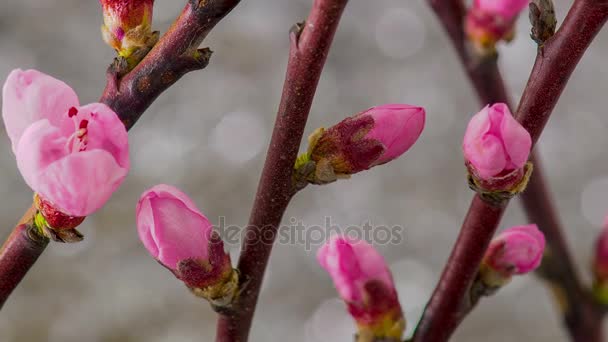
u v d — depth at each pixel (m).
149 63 0.26
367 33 0.66
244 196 0.61
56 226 0.26
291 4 0.66
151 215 0.26
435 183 0.63
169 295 0.60
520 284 0.63
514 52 0.63
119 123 0.25
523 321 0.63
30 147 0.24
